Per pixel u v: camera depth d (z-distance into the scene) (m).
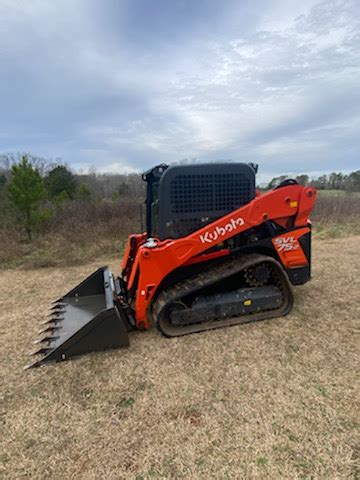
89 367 2.55
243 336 2.94
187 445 1.75
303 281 3.51
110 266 6.25
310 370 2.37
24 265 6.51
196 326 3.10
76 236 8.95
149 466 1.63
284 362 2.50
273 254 3.46
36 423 1.98
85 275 5.65
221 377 2.35
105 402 2.14
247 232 3.36
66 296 3.77
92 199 14.97
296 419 1.89
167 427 1.89
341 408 1.96
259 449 1.69
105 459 1.69
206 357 2.63
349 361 2.47
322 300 3.72
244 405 2.04
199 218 3.16
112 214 11.55
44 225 10.22
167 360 2.61
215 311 3.08
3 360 2.76
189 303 3.19
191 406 2.06
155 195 3.75
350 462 1.58
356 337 2.85
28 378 2.45
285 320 3.22
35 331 3.35
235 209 3.24
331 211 12.12
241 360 2.56
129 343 2.82
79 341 2.70
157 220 3.28
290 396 2.09
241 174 3.23
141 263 2.89
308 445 1.70
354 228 9.12
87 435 1.87
